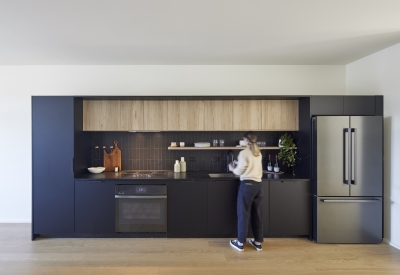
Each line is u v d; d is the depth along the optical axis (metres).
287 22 2.68
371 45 3.44
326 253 3.34
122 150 4.44
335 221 3.60
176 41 3.23
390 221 3.59
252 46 3.43
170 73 4.35
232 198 3.75
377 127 3.55
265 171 4.31
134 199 3.73
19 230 4.04
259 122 4.07
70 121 3.72
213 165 4.46
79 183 3.72
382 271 2.90
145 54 3.75
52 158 3.72
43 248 3.46
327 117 3.58
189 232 3.75
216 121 4.09
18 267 2.97
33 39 3.12
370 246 3.53
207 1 2.24
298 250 3.43
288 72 4.39
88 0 2.20
